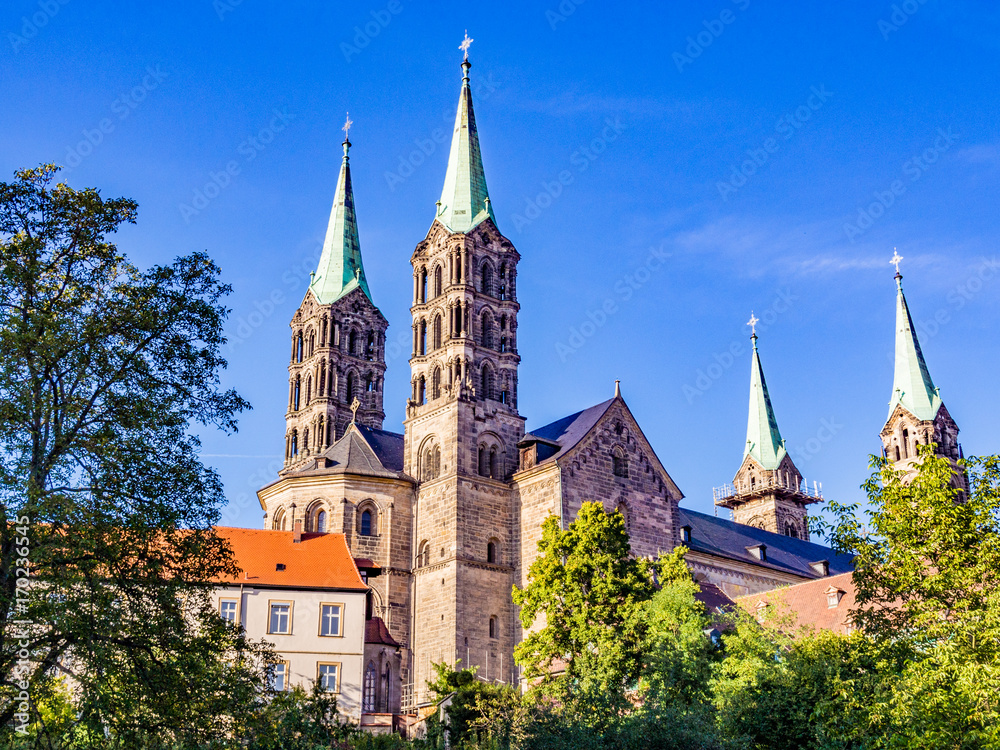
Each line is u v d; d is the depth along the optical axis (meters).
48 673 46.06
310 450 111.56
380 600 92.75
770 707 50.09
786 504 149.38
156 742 41.00
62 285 44.12
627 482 97.19
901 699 41.06
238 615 74.00
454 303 99.19
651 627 66.81
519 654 72.94
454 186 105.44
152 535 42.41
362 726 73.75
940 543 43.69
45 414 41.44
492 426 97.69
